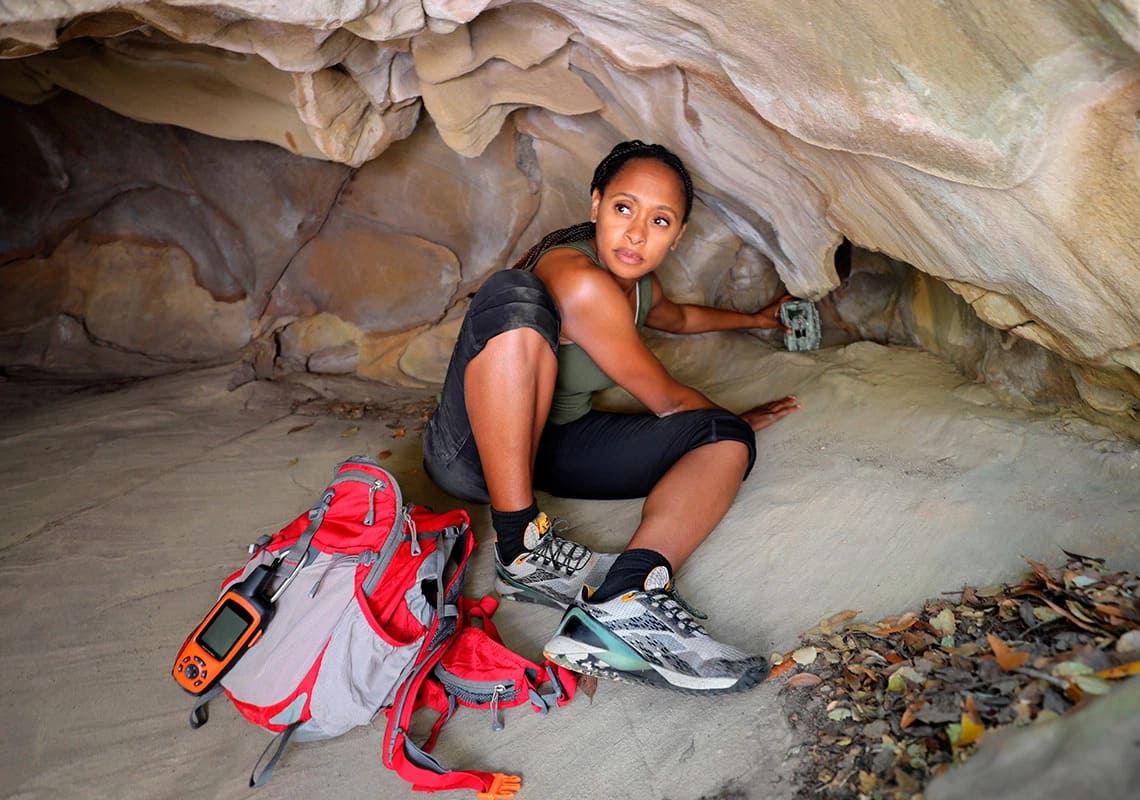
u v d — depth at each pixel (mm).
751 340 3615
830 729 1775
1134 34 1367
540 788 1825
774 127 2475
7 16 1786
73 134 3627
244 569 2102
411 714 1960
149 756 1960
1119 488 2209
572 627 1990
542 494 2867
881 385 3008
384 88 2840
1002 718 1570
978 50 1614
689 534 2215
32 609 2410
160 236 3826
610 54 2598
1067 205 1752
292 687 1925
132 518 2820
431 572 2145
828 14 1770
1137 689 1339
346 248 3812
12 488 2959
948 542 2223
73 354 3844
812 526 2416
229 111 3154
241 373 3721
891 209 2279
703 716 1930
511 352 2197
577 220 3719
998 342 2770
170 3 1995
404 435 3355
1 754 1962
